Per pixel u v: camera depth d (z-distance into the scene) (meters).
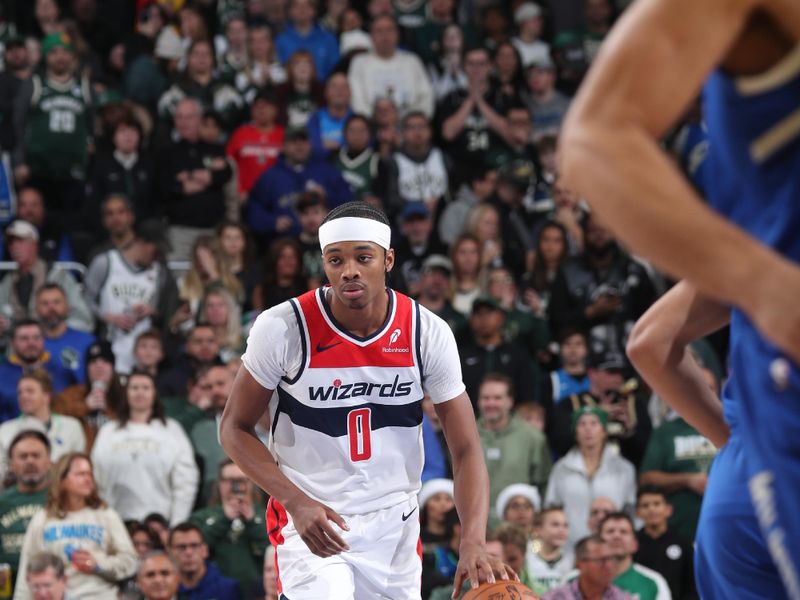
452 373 7.55
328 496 7.50
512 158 25.48
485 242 22.38
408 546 7.74
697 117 18.55
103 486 16.53
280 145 24.08
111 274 20.69
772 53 2.69
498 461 17.41
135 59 27.00
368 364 7.39
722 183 3.02
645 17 2.58
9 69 23.78
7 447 16.78
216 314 19.69
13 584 15.49
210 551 15.64
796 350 2.39
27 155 23.39
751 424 3.14
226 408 7.45
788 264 2.45
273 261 20.59
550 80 26.92
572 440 18.30
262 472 7.18
